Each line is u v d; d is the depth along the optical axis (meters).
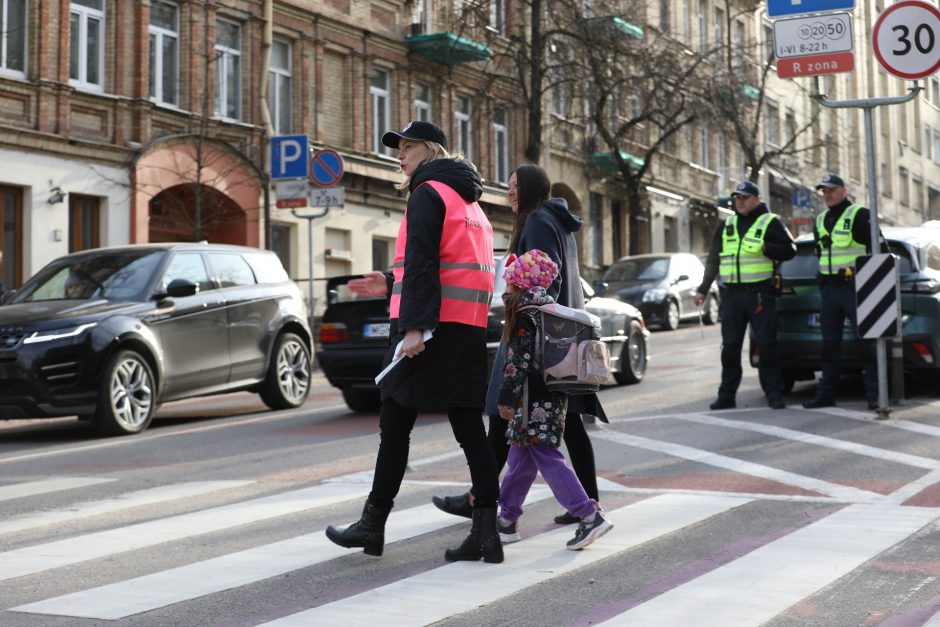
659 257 37.06
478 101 39.31
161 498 9.45
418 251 6.62
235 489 9.83
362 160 35.00
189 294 14.92
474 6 37.31
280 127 32.62
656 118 46.50
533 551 7.16
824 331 14.35
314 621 5.67
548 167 44.88
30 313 14.21
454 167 6.87
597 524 7.17
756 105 50.53
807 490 9.14
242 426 15.02
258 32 31.34
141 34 27.77
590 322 7.09
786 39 13.89
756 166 47.81
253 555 7.14
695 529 7.74
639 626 5.50
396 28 36.97
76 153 26.08
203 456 12.16
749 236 14.32
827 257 14.18
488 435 7.74
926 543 7.22
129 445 13.37
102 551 7.37
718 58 45.19
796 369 15.77
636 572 6.59
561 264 7.52
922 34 13.15
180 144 28.70
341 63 34.78
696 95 42.78
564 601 6.00
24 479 10.86
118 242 27.12
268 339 16.94
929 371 15.20
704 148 60.44
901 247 15.11
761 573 6.50
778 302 15.46
